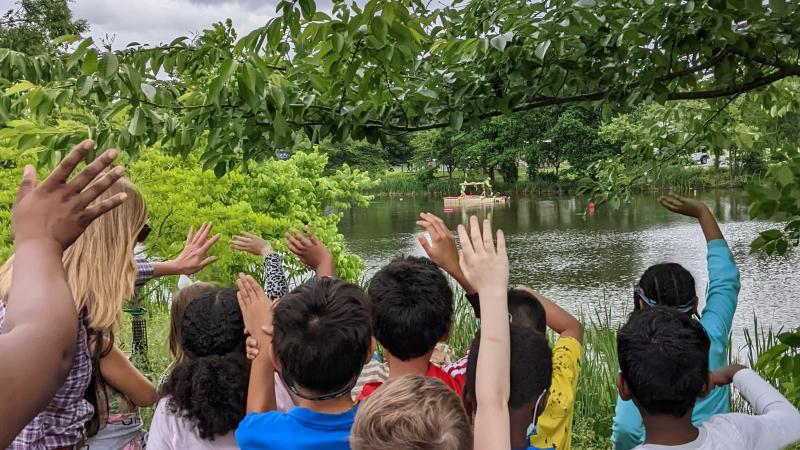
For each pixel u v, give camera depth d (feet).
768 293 53.36
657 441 6.85
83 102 14.20
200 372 7.84
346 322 6.48
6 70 14.79
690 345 6.77
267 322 7.49
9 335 2.47
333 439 6.44
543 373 6.41
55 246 2.80
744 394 7.62
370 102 13.75
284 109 13.55
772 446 6.82
